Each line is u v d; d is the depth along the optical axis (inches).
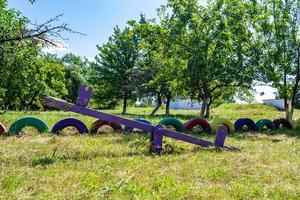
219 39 1154.7
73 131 616.1
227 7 1186.0
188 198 224.1
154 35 1243.2
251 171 311.6
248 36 1150.3
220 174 295.6
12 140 483.5
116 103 2153.1
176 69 1222.9
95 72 2003.0
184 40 1212.5
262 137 645.3
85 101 397.7
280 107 2797.7
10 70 745.0
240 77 1160.8
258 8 1151.6
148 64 1827.0
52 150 387.9
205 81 1186.6
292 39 1060.5
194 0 1206.9
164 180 264.4
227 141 547.2
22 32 624.4
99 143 466.9
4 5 668.7
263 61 1111.0
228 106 2714.1
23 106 2042.3
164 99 1859.0
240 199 228.8
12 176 255.1
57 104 389.7
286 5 1059.9
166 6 1232.2
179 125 709.9
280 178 288.4
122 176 272.5
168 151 408.2
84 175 271.4
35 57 749.9
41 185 243.0
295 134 749.3
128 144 455.8
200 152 409.1
